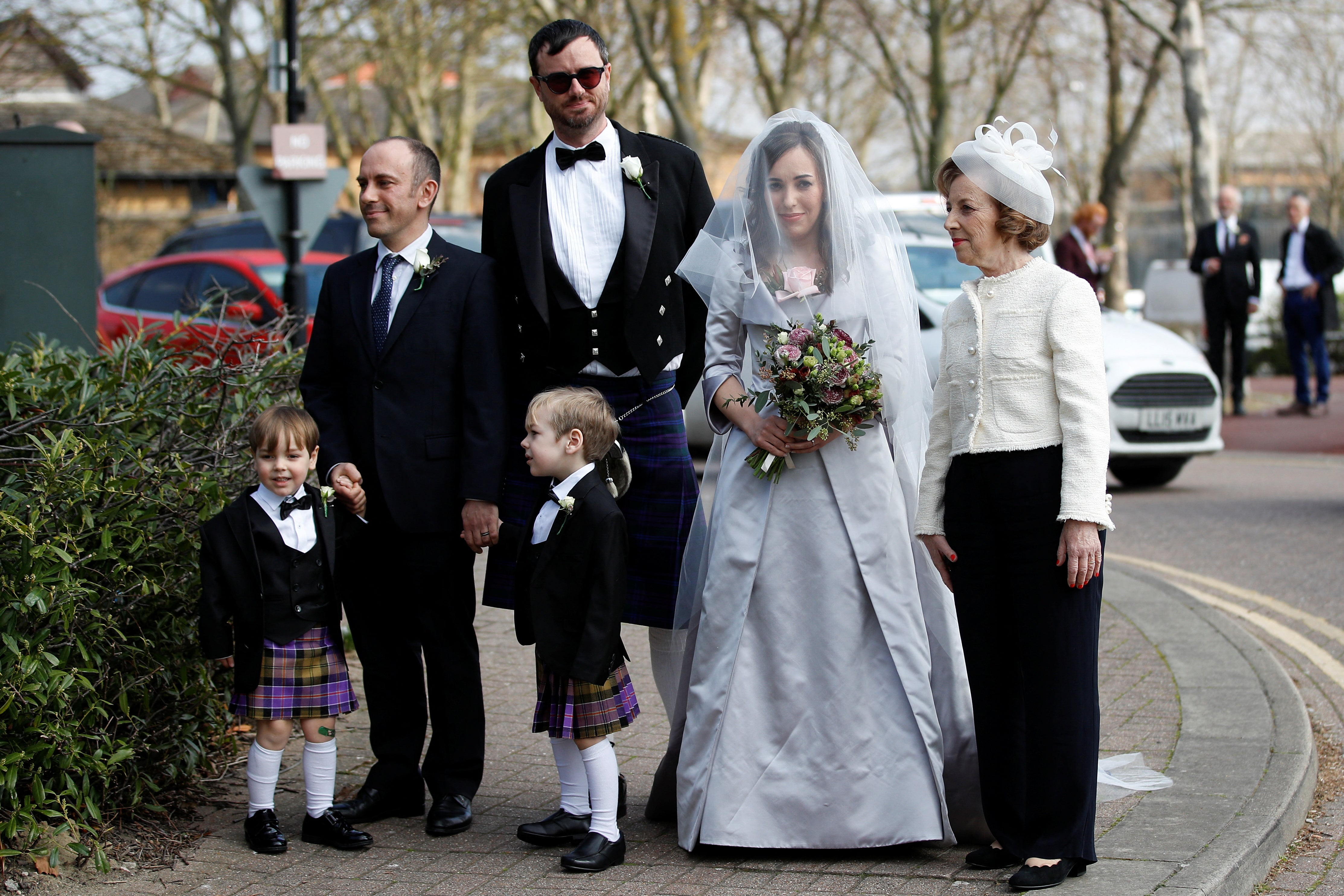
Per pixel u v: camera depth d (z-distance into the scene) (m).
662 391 4.07
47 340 6.71
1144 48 25.48
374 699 4.09
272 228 10.48
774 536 3.65
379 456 3.93
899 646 3.62
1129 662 5.48
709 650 3.68
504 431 3.93
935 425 3.54
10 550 3.53
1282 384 20.67
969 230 3.38
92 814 3.62
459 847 3.78
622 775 4.38
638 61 26.44
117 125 36.31
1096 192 38.25
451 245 4.09
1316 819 4.04
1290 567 7.63
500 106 34.75
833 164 3.70
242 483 4.61
